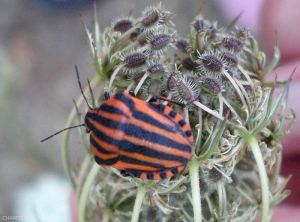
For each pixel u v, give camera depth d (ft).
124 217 0.18
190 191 0.17
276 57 0.17
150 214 0.18
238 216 0.18
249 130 0.16
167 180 0.16
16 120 0.38
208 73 0.16
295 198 0.25
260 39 0.29
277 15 0.25
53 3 0.40
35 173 0.37
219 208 0.17
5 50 0.40
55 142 0.38
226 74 0.16
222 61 0.16
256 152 0.16
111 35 0.17
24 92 0.38
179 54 0.17
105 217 0.18
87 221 0.19
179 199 0.17
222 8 0.37
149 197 0.17
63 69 0.39
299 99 0.23
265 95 0.16
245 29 0.17
